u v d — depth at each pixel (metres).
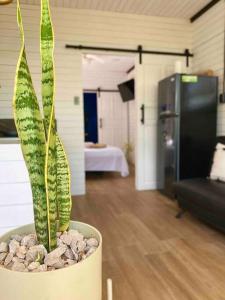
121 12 3.74
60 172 0.94
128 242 2.23
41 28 0.72
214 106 3.37
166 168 3.60
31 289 0.68
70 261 0.80
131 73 6.44
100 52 3.73
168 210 3.07
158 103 3.82
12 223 1.57
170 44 3.97
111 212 3.03
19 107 0.74
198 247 2.12
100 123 6.90
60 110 3.68
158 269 1.80
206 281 1.65
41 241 0.86
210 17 3.54
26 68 0.73
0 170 1.52
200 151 3.34
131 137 6.62
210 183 2.60
